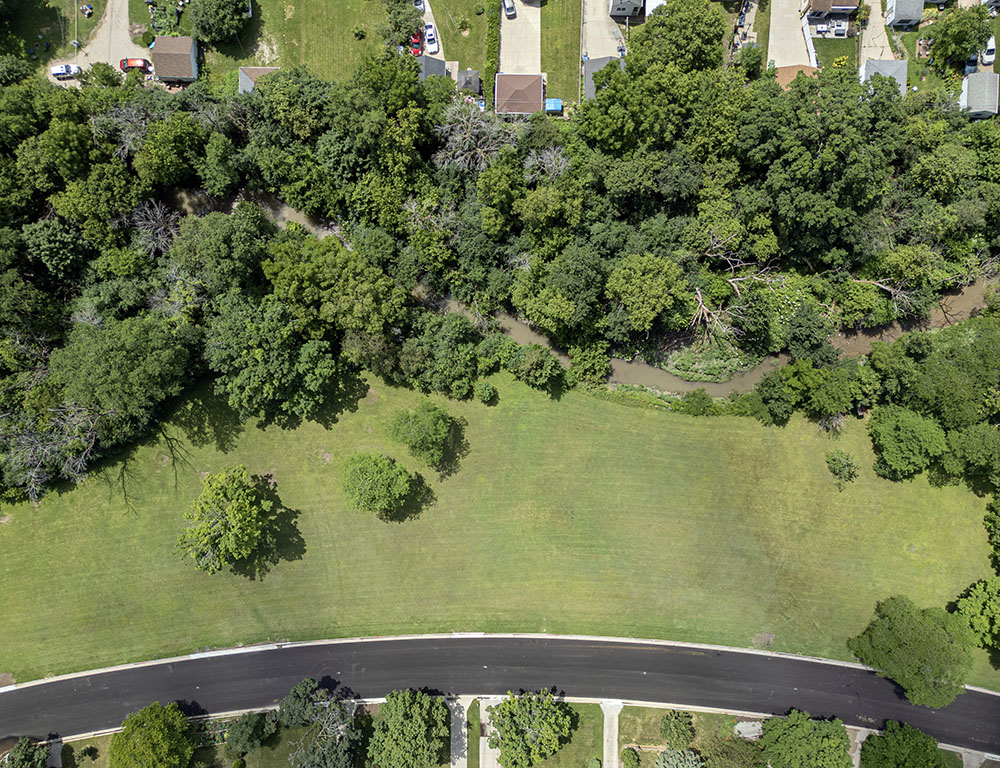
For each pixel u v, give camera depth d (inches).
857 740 2773.1
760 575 2822.3
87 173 2486.5
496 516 2807.6
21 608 2679.6
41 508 2704.2
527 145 2669.8
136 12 2815.0
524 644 2773.1
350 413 2800.2
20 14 2763.3
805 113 2497.5
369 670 2738.7
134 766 2381.9
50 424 2456.9
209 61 2844.5
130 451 2723.9
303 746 2559.1
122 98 2524.6
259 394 2561.5
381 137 2541.8
